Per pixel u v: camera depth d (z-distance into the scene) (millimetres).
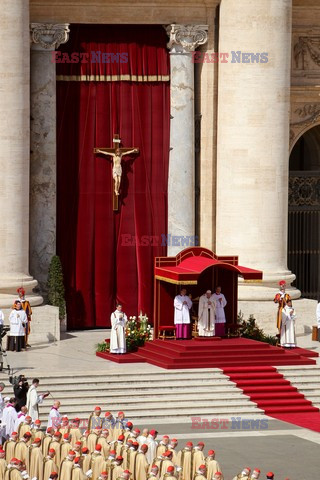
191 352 60125
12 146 66000
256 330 64875
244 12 68938
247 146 69312
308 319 70250
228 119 69750
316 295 77812
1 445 44750
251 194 69438
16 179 66250
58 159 70750
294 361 60625
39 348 64625
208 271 65000
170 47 71625
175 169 71688
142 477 40750
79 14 70125
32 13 69500
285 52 69500
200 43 71688
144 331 63938
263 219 69500
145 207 71625
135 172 71500
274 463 46938
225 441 50500
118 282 71688
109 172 71188
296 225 77688
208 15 71750
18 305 63562
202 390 57125
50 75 69750
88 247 71188
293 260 77750
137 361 60875
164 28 71750
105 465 40969
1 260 66500
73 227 71000
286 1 69188
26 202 67000
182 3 71312
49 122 69812
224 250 70250
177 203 71750
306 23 74750
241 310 68688
